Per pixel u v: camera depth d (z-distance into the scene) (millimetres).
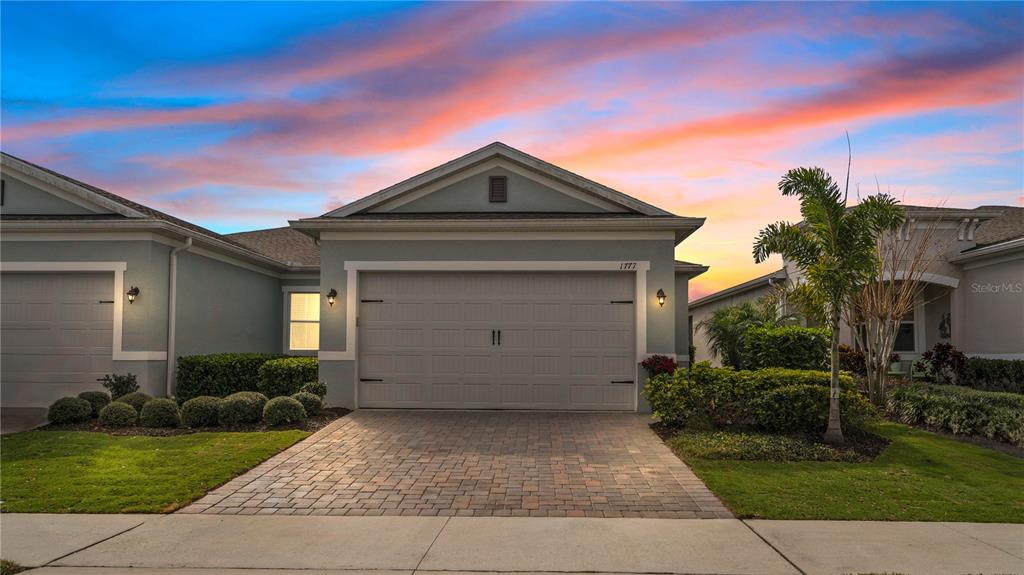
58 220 12297
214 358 13289
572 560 4625
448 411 11750
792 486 6652
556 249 11891
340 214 12453
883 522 5535
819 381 9531
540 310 11992
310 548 4898
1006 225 16172
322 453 8281
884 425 10312
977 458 8000
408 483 6855
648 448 8594
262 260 16203
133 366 12289
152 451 8266
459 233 11984
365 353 12047
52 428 10047
